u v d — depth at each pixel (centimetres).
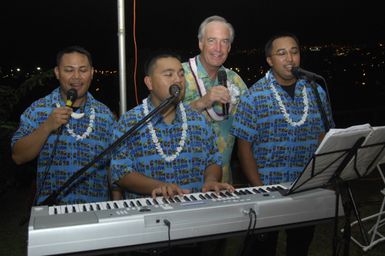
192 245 239
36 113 288
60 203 286
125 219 210
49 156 285
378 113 807
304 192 248
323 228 486
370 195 581
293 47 303
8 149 572
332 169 242
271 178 306
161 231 215
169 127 271
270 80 312
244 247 242
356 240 441
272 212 235
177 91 245
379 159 259
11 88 560
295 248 313
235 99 342
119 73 334
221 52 328
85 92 289
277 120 305
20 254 441
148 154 268
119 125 272
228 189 253
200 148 276
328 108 317
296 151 307
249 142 309
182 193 247
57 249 200
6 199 589
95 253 206
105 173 299
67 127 285
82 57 283
